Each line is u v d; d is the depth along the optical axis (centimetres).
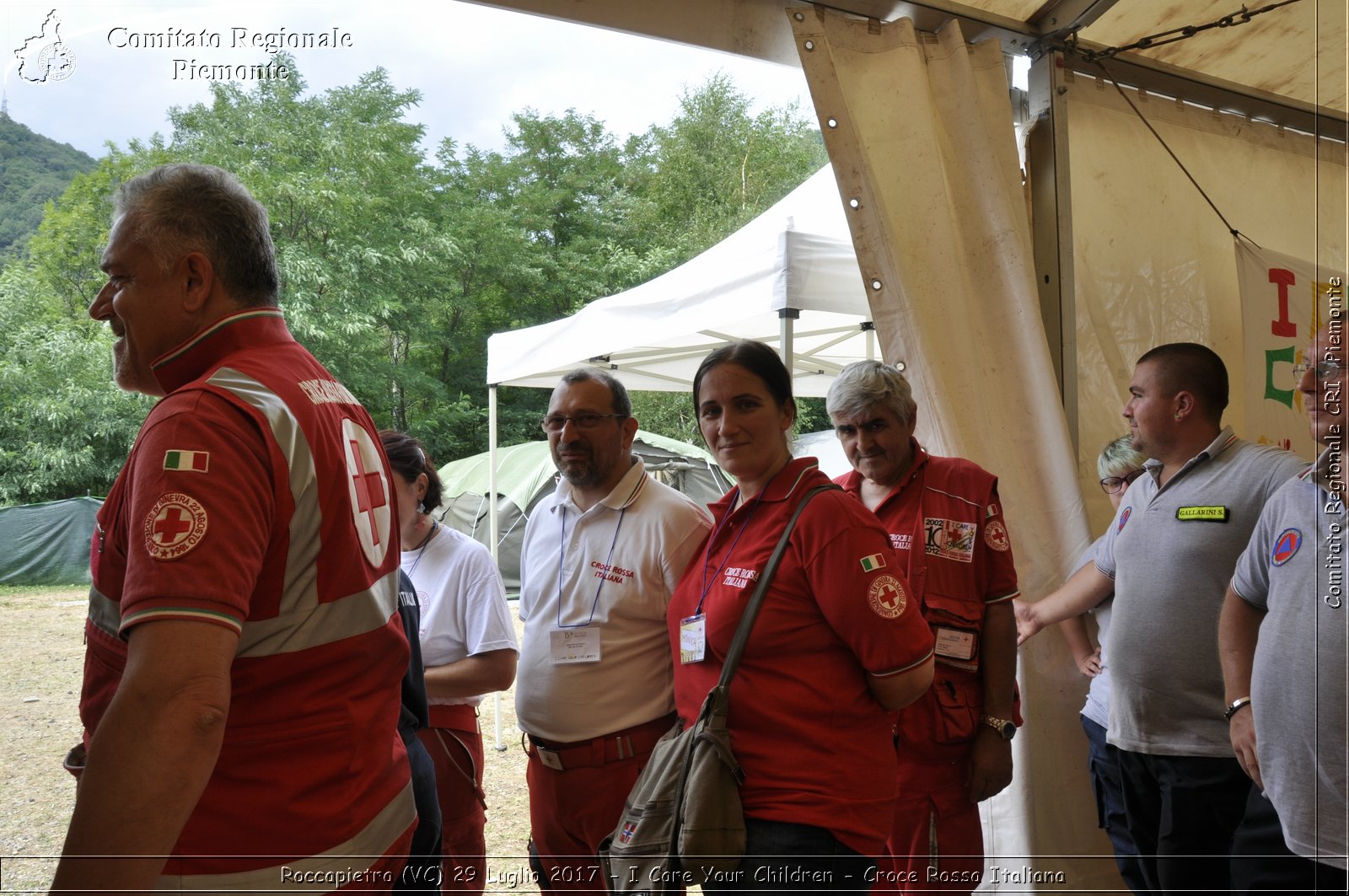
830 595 145
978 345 257
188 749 84
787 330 308
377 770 114
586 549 200
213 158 1616
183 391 99
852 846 142
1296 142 358
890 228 240
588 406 197
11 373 1247
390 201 1842
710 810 138
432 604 214
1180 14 303
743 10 246
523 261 1961
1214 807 197
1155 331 308
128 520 97
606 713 190
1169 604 203
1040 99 282
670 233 2088
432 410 1738
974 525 204
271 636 101
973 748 199
